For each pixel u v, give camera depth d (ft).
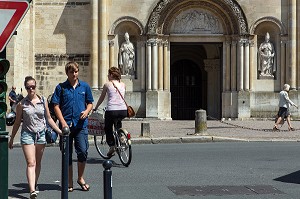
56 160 62.28
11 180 50.06
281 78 130.52
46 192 45.01
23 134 42.52
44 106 43.14
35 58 129.59
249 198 42.60
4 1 28.48
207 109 152.25
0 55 29.73
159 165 58.39
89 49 129.59
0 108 30.22
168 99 130.62
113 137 59.82
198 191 45.06
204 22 130.82
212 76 151.02
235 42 130.11
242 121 125.08
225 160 62.08
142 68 130.21
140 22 129.39
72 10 129.90
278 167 57.21
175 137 83.30
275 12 130.00
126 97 129.70
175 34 130.52
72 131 45.34
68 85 45.91
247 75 129.70
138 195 43.47
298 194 44.01
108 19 129.18
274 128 100.07
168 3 128.67
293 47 129.29
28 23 127.24
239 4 129.18
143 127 85.25
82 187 45.85
